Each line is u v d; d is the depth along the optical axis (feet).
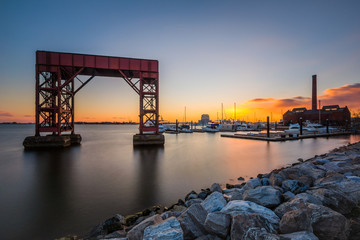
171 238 12.36
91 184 36.55
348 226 11.55
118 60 88.99
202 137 171.12
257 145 102.58
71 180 39.27
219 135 197.06
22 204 27.45
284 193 19.98
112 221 20.27
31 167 51.39
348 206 15.64
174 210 22.57
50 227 21.27
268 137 130.52
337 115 273.13
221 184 35.99
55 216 23.85
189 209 15.26
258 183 24.86
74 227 21.24
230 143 115.55
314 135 147.64
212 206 17.69
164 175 42.73
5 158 64.54
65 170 48.01
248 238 10.96
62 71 88.79
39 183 37.32
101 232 19.27
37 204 27.48
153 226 13.51
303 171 29.68
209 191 27.81
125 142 125.39
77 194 31.35
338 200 15.84
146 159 62.64
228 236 12.60
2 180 39.47
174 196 30.40
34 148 83.56
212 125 263.08
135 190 33.12
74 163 56.49
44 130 84.94
